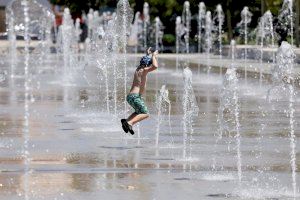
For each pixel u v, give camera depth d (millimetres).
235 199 19828
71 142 28672
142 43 116188
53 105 41344
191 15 112938
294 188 21094
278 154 26188
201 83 56312
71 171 23094
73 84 55562
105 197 19766
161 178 22234
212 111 38531
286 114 37469
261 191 20734
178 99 44500
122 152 26531
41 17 80125
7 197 19641
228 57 93375
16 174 22562
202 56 98688
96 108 39844
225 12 111562
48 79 60312
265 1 94938
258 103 42312
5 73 67750
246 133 31125
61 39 94250
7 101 43531
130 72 66875
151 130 31906
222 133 31125
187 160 25109
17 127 32656
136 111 28594
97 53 67562
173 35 115750
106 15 103250
